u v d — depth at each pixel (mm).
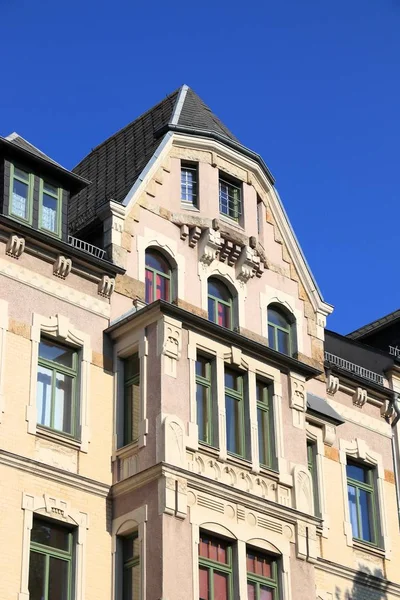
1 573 23188
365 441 32000
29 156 27109
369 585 29969
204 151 30312
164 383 25828
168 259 29000
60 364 26312
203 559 25141
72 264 27094
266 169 31375
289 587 26250
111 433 26297
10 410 24734
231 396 27438
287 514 26875
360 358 34062
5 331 25328
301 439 28281
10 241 26078
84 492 25266
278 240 31344
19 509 24000
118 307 27703
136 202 28766
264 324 29938
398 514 31781
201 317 27188
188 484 25203
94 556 24859
